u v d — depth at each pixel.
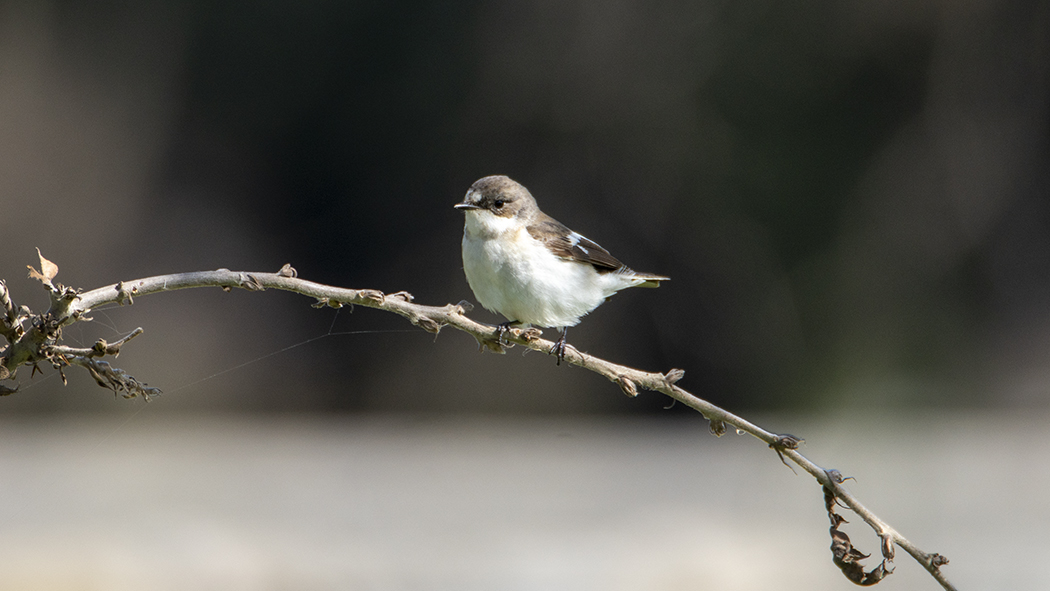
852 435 12.55
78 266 18.77
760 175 19.17
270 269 19.98
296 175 20.27
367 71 20.30
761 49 19.36
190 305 18.02
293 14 20.22
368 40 20.28
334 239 20.22
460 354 18.59
